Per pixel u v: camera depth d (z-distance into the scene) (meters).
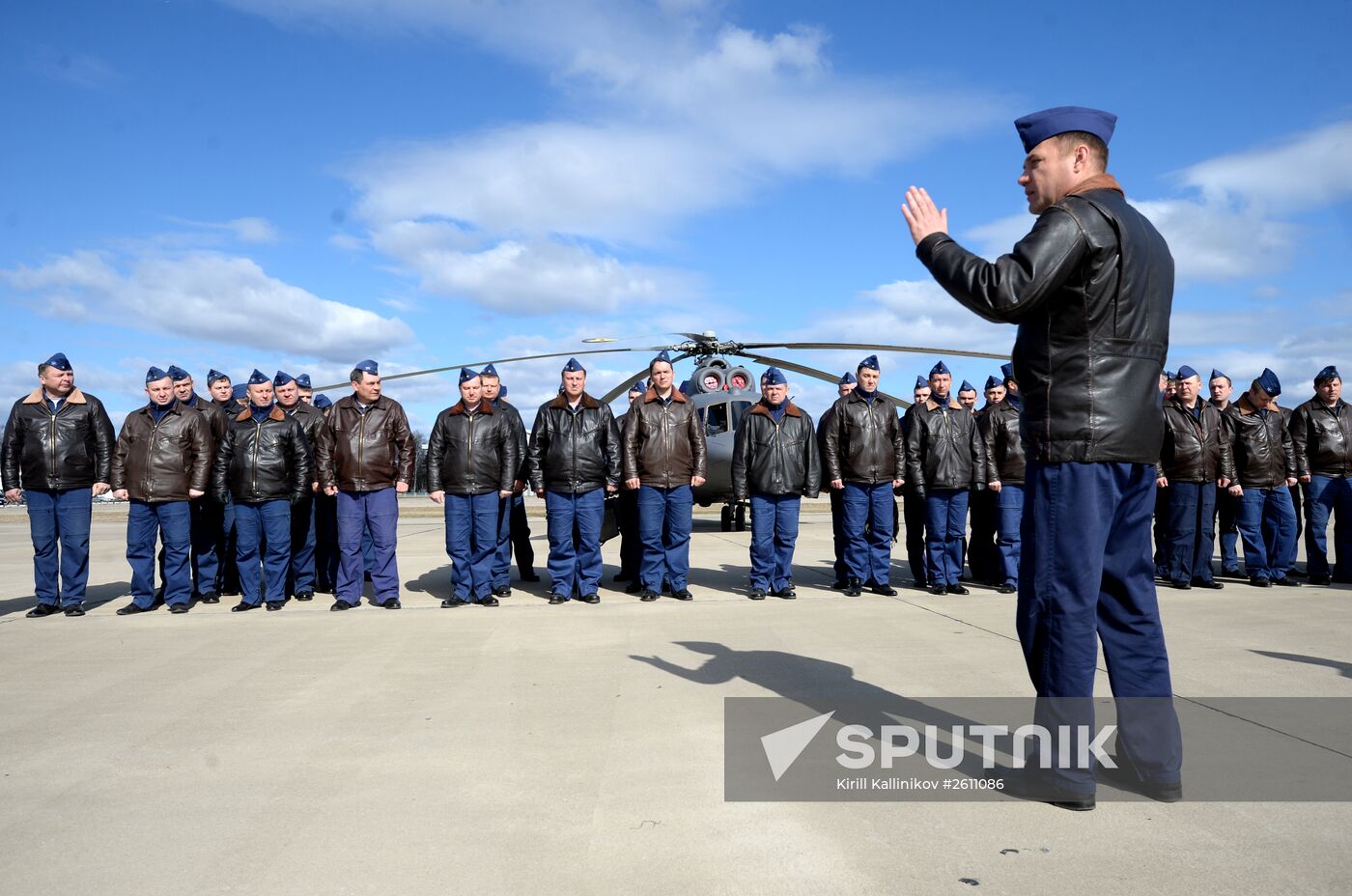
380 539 6.82
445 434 6.85
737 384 14.31
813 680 4.12
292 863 2.28
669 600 7.01
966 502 7.35
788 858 2.27
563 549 6.96
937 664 4.44
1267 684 4.00
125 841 2.44
